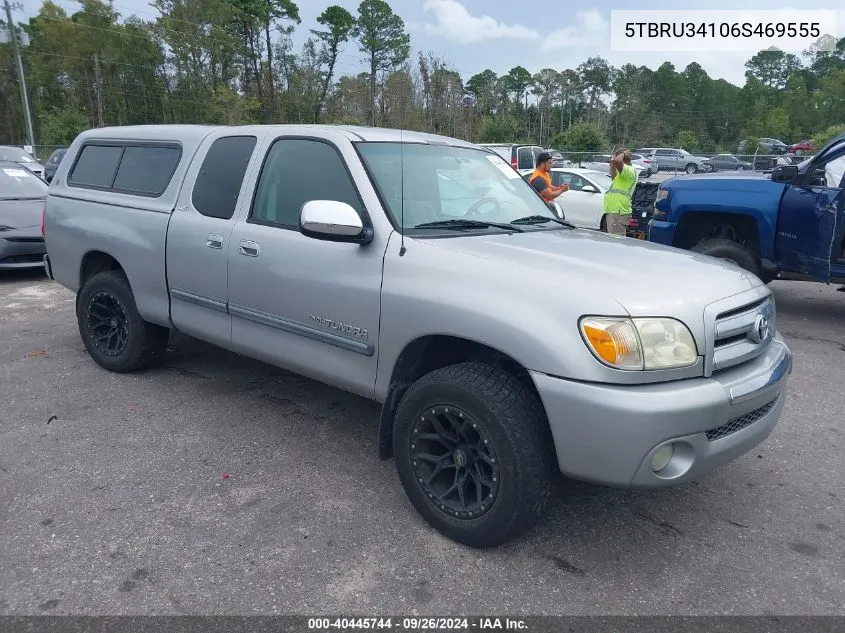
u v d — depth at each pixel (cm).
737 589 281
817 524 333
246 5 6931
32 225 898
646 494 359
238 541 307
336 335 352
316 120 6856
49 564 288
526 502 281
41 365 544
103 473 368
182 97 6731
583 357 263
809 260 664
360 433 427
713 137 8438
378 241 334
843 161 651
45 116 5891
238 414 452
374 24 7625
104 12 6569
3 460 381
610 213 1043
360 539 311
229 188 421
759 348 309
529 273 290
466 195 389
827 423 457
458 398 291
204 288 429
